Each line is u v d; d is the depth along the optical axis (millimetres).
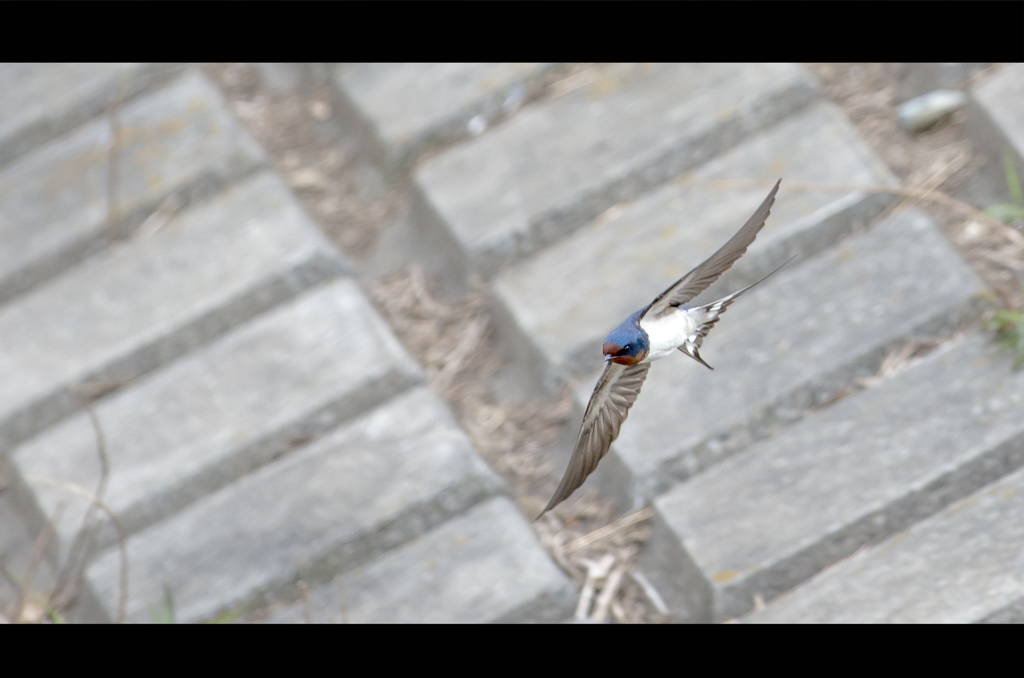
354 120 12570
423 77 12539
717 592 8539
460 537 9266
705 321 4809
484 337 10945
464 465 9562
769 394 9430
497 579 8945
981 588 8141
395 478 9578
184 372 10578
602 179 11148
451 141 12117
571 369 10188
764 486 9023
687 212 10820
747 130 11305
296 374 10367
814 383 9453
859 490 8773
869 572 8461
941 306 9586
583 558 9289
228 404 10281
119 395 10547
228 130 12312
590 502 9664
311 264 11156
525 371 10539
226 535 9484
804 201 10484
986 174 10742
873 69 11922
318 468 9766
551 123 11805
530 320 10438
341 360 10391
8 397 10656
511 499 9672
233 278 11133
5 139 12766
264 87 13289
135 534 9766
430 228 11602
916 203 10578
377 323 10656
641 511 9344
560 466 9961
